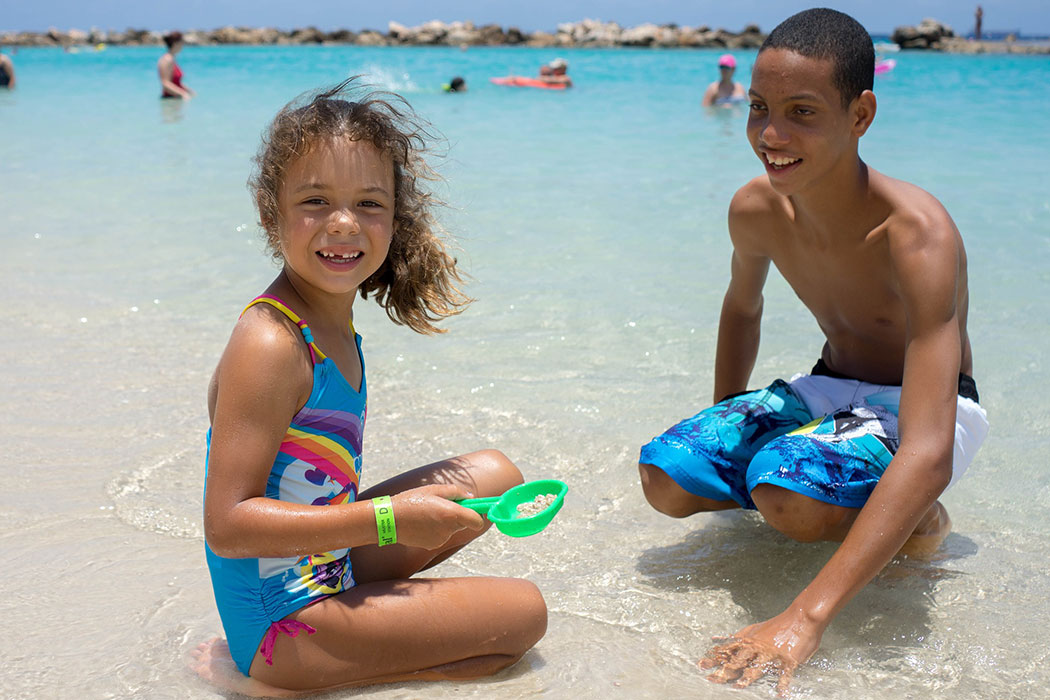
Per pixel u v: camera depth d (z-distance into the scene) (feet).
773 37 8.14
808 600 7.40
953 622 7.88
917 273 8.02
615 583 8.57
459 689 7.00
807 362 13.64
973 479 10.52
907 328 8.16
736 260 10.11
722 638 7.64
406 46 213.25
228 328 15.24
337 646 6.89
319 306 7.51
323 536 6.63
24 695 6.77
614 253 19.48
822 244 8.89
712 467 8.93
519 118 45.91
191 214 23.18
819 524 8.24
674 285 17.35
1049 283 16.90
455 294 8.79
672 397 12.64
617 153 33.42
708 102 51.01
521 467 10.78
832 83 7.86
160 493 10.03
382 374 13.48
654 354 14.16
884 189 8.32
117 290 17.13
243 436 6.72
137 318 15.71
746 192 9.61
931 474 7.57
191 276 17.99
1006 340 14.29
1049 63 114.93
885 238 8.30
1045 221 21.36
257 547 6.65
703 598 8.32
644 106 52.49
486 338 14.84
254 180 7.63
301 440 7.16
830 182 8.34
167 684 6.97
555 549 9.20
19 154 33.32
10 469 10.44
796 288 9.75
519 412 12.17
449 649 7.06
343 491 7.48
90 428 11.57
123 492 10.03
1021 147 33.06
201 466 10.69
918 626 7.82
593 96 60.08
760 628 7.45
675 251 19.61
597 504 10.09
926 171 28.02
